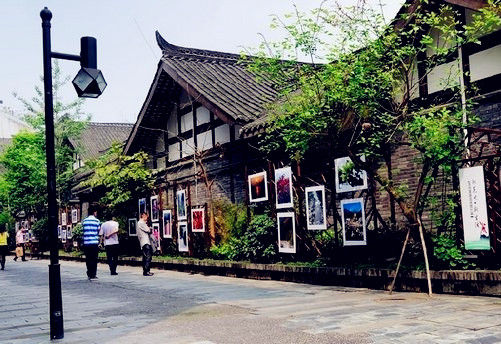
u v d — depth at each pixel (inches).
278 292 356.2
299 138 378.3
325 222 410.9
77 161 1280.8
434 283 319.0
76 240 986.7
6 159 1150.3
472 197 306.5
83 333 240.2
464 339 191.3
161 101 730.2
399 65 369.7
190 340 213.8
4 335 246.7
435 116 352.5
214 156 633.6
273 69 376.2
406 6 378.6
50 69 243.0
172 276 529.3
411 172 425.4
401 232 381.7
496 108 365.1
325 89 358.3
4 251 774.5
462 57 391.5
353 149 411.5
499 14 323.3
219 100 597.9
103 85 251.8
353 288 361.1
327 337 205.8
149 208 729.6
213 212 572.7
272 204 478.3
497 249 305.9
